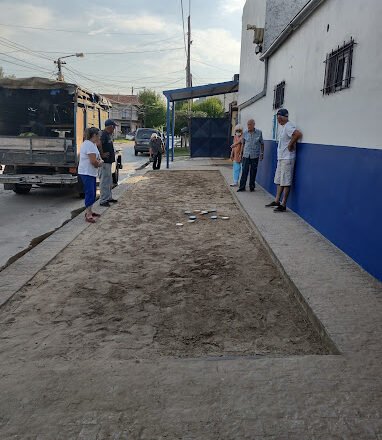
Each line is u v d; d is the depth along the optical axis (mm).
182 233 7363
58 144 10633
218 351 3492
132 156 29594
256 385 2756
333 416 2453
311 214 7117
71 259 5855
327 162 6316
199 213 9078
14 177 10602
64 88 10539
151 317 4117
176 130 45875
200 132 25969
